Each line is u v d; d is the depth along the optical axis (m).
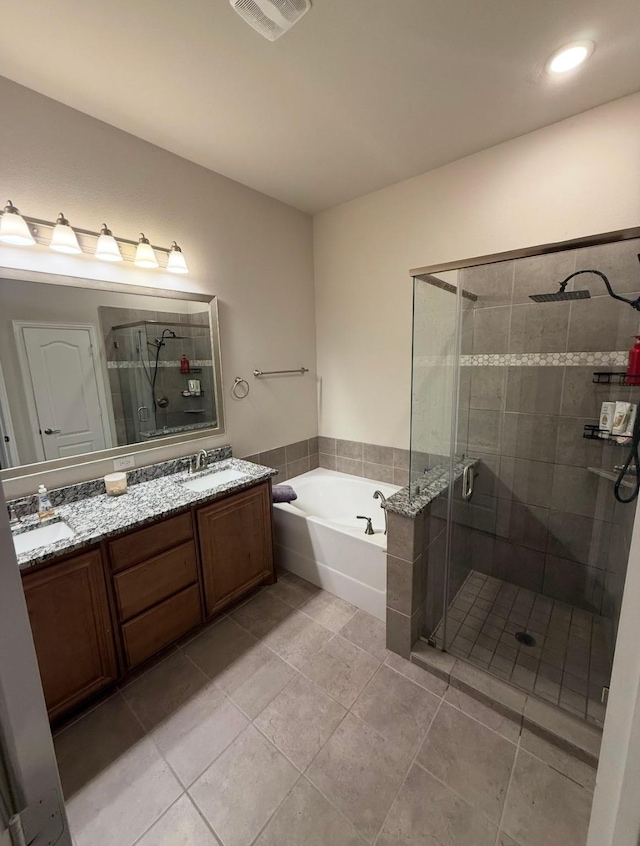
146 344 2.14
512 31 1.36
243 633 2.06
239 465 2.48
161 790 1.33
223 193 2.44
